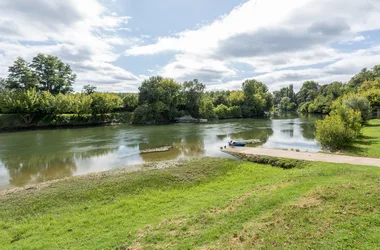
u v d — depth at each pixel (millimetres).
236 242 6035
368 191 8367
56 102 55438
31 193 12906
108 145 30250
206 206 9578
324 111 85000
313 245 5477
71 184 14148
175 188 13195
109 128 52125
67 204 11156
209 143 29781
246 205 8648
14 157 23875
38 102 53844
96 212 10078
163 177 14672
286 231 6242
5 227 9133
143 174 15516
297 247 5453
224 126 51469
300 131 39969
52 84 71312
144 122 63031
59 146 29750
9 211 10602
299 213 7195
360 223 6250
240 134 37531
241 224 7109
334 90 91188
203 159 19828
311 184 10477
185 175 15320
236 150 21875
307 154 18328
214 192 12109
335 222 6441
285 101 143375
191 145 28922
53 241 7691
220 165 17453
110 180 14422
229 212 8211
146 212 9812
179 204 10516
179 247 6152
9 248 7406
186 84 74812
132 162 21438
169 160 20766
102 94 64688
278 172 15234
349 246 5320
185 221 7996
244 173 15695
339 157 16609
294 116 84500
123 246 6691
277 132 39125
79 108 58281
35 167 20219
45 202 11375
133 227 8297
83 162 21797
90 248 6879
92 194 12172
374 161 14922
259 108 88125
